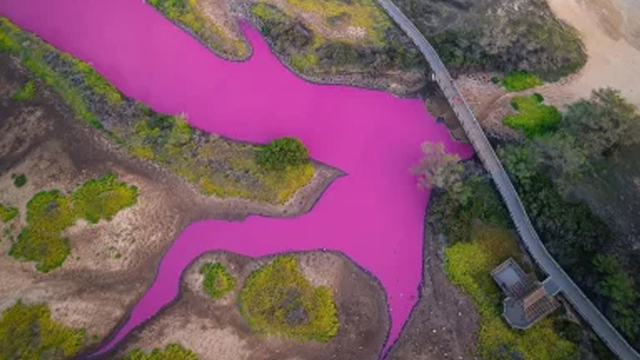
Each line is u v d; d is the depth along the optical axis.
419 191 46.31
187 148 46.91
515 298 40.78
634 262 41.47
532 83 50.03
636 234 42.94
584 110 45.25
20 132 48.16
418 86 50.56
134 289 42.41
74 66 50.47
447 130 48.81
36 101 49.53
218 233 44.56
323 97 50.25
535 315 39.91
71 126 48.22
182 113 48.34
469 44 50.62
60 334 40.09
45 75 50.41
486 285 42.09
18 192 45.19
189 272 43.16
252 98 50.09
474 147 46.78
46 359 39.06
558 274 41.41
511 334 40.19
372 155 47.84
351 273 43.47
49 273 42.28
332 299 42.31
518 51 50.31
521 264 42.53
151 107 49.41
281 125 48.84
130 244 43.66
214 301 41.91
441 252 43.81
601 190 44.56
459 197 44.09
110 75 50.91
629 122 44.66
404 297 42.72
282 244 44.31
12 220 43.94
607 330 39.38
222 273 42.81
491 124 48.09
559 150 43.75
